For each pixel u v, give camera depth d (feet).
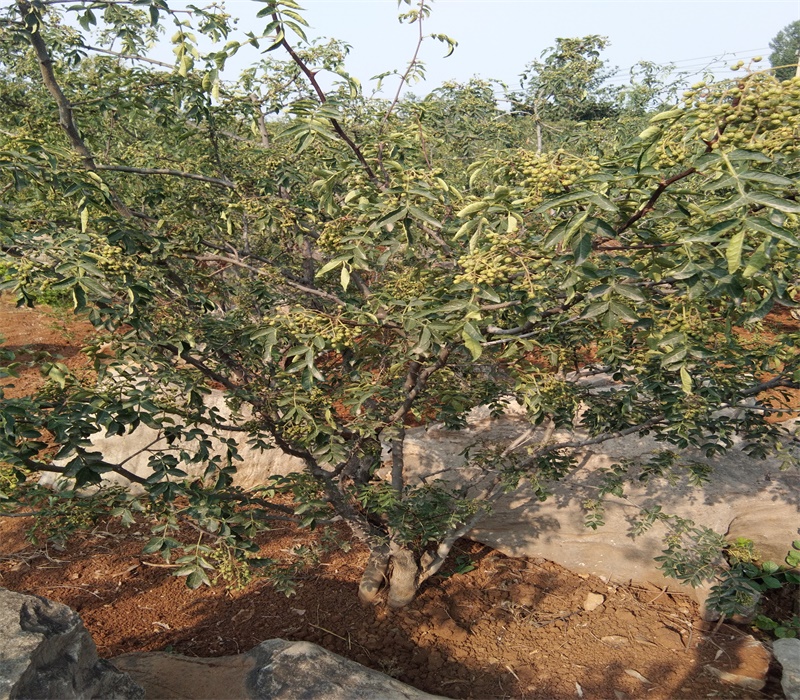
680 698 12.02
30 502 11.45
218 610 14.42
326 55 14.78
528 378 10.64
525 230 8.77
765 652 13.06
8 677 7.73
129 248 9.91
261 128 15.01
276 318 8.63
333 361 13.96
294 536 16.85
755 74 5.42
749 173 5.34
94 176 9.36
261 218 11.64
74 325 27.09
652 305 9.09
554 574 15.83
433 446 16.98
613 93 28.91
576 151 18.26
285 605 14.53
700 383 10.78
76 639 9.12
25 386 21.24
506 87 20.34
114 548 16.46
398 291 10.20
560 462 13.62
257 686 10.95
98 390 9.61
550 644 13.52
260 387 11.28
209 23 10.15
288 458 18.69
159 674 11.55
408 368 12.17
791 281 8.46
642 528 13.89
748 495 15.35
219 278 13.66
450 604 14.71
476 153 18.01
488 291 7.37
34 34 10.33
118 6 12.94
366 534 13.46
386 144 11.05
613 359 10.86
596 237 7.33
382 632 13.73
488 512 13.84
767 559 15.48
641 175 6.13
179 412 10.34
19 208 11.27
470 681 12.53
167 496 8.93
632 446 15.85
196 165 13.73
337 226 9.43
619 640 13.58
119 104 11.76
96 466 8.23
